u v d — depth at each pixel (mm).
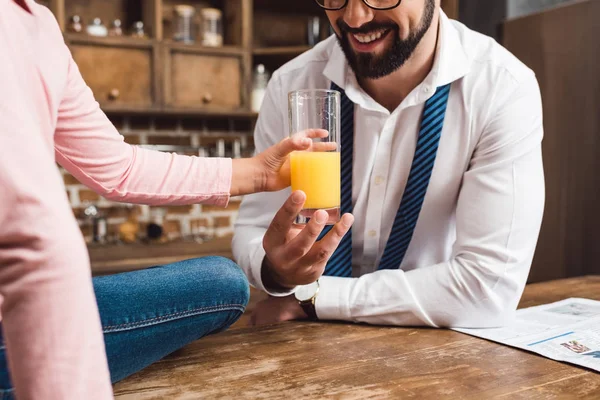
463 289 1214
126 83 2809
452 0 3014
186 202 1093
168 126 3242
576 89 2705
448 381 941
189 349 1103
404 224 1426
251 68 3086
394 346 1115
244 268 1366
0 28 580
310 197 1048
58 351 513
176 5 3203
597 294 1587
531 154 1275
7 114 517
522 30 2957
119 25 2908
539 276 2949
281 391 904
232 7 3172
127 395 896
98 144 942
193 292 997
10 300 511
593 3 2611
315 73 1517
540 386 920
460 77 1338
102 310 899
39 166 522
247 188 1132
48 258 506
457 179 1378
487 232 1241
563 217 2811
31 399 515
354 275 1571
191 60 2936
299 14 3492
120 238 3057
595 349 1077
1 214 503
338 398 877
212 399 879
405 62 1301
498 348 1100
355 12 1191
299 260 1103
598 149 2619
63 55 672
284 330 1222
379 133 1405
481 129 1319
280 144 1078
